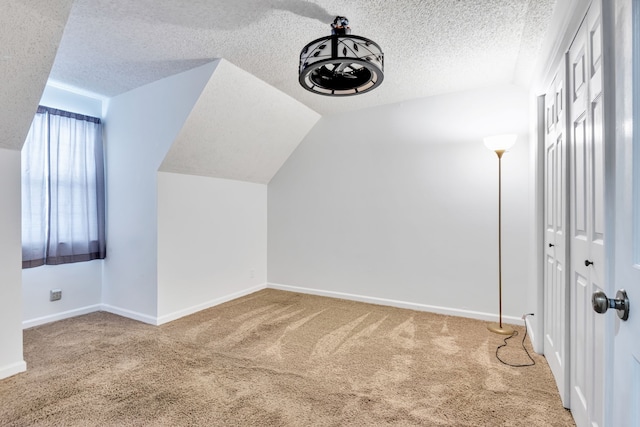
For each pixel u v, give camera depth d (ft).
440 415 5.50
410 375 6.79
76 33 7.17
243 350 7.97
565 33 5.42
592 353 4.50
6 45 5.47
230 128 10.44
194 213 10.94
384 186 11.67
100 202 10.94
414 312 10.85
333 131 12.62
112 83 9.93
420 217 11.05
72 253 10.29
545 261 7.62
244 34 7.29
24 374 6.79
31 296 9.64
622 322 2.66
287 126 12.10
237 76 9.14
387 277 11.63
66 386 6.34
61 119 10.05
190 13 6.47
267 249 14.17
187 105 9.18
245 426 5.22
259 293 13.28
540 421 5.33
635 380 2.44
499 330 9.08
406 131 11.27
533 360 7.41
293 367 7.13
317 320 10.08
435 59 8.33
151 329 9.36
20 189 7.01
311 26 6.95
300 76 6.17
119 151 10.77
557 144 6.46
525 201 9.50
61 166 10.05
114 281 10.91
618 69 2.76
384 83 9.80
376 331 9.18
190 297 10.78
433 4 6.16
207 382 6.51
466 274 10.36
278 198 13.89
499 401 5.88
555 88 6.59
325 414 5.53
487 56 8.15
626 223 2.61
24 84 6.13
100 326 9.60
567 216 5.60
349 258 12.35
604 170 3.09
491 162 10.02
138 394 6.08
